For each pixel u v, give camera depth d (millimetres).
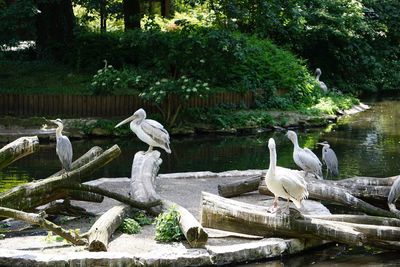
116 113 24391
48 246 11148
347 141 22688
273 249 11438
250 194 14727
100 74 24234
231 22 28047
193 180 16016
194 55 25109
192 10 34156
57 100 24078
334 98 29969
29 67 27578
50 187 12281
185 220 11422
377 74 37938
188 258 10766
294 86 28359
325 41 35031
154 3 36219
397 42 41219
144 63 26922
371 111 30188
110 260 10461
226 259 11008
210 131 24141
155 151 15680
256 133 24453
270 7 28516
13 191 11945
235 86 26781
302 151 14805
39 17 28703
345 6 34906
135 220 12391
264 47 29906
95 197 12961
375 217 12500
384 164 18938
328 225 11648
